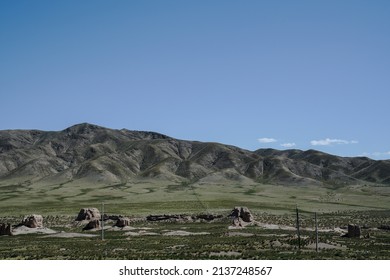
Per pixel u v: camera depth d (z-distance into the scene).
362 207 187.62
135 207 178.62
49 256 63.34
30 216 110.94
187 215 132.25
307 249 70.88
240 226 116.44
